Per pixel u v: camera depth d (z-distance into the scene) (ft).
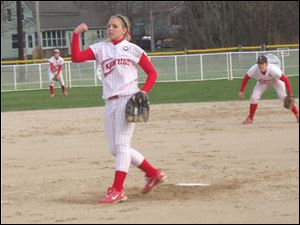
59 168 47.85
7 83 151.53
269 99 101.19
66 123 78.28
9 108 102.94
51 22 350.64
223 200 34.73
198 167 46.52
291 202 33.58
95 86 154.30
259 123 71.92
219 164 47.50
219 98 107.86
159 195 36.63
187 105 97.09
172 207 33.14
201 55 159.33
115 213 32.04
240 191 37.17
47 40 350.64
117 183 35.04
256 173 43.19
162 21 321.32
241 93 72.84
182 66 159.33
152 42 277.23
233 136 62.28
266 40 241.14
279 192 36.42
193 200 34.99
